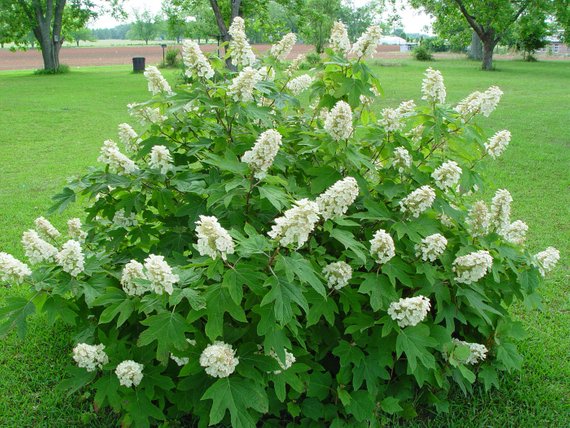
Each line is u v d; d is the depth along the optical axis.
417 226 3.34
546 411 3.69
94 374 3.12
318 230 3.47
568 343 4.52
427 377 3.38
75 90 24.31
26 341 4.50
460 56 56.00
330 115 3.35
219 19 22.89
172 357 2.96
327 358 3.72
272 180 3.04
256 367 2.96
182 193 3.60
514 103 19.36
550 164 10.34
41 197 8.28
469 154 3.84
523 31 38.38
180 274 2.84
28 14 36.56
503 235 3.94
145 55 57.97
